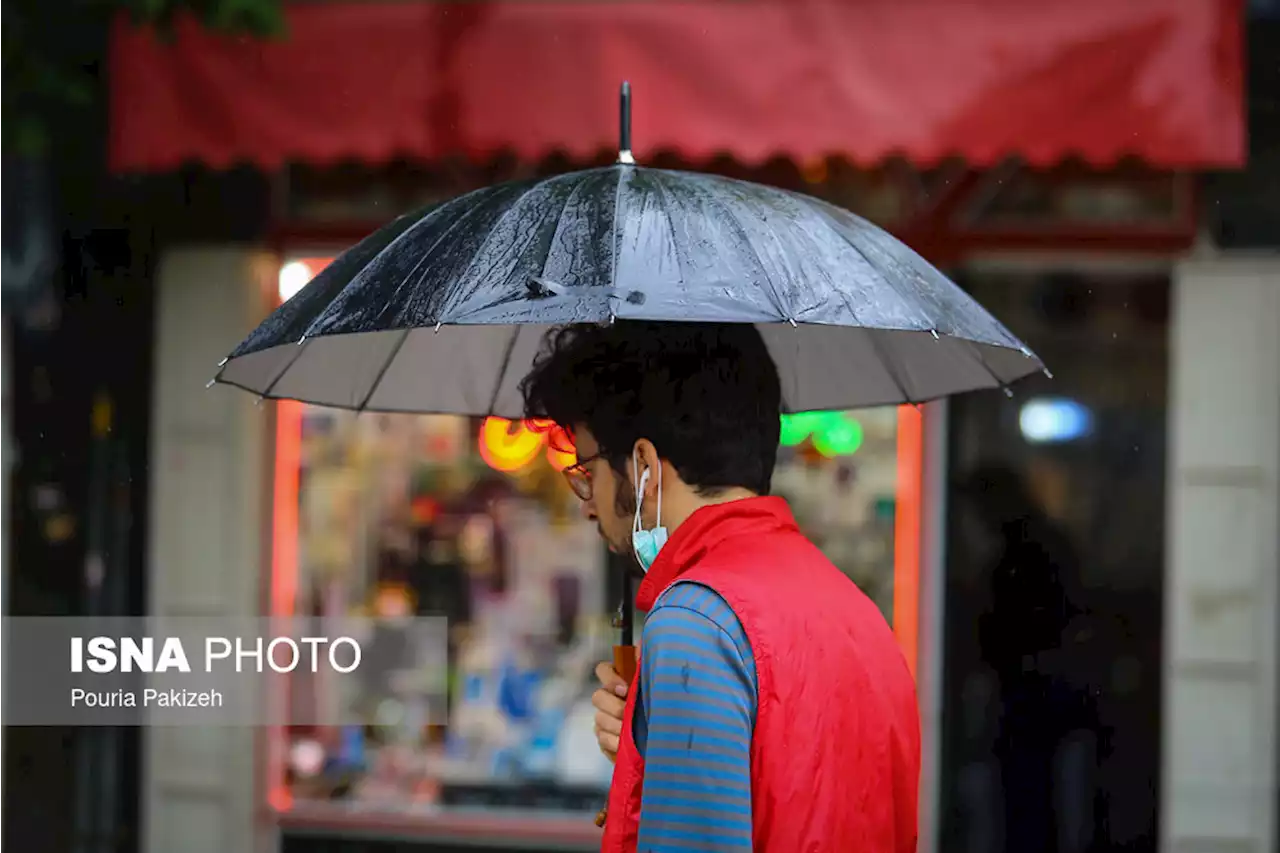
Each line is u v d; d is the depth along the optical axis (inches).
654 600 110.7
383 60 281.1
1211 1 265.1
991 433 320.8
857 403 166.6
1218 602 309.1
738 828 94.4
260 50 283.0
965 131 269.0
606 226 109.6
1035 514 319.3
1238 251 307.4
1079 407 318.0
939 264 317.4
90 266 330.6
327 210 329.4
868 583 324.8
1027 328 318.7
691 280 104.2
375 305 109.1
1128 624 317.1
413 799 339.6
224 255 329.7
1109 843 317.1
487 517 345.4
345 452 344.2
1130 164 311.6
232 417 330.3
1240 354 307.7
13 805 333.1
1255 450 307.4
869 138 269.7
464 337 165.2
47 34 298.2
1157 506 316.2
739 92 271.3
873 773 104.9
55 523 333.4
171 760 334.0
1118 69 266.7
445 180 324.8
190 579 333.7
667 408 112.9
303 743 341.1
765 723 98.3
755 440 115.1
